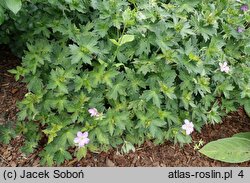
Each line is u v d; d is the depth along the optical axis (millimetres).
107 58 702
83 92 698
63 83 680
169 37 714
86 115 704
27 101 700
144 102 723
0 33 832
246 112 871
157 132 730
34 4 769
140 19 694
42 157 723
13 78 877
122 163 752
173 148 795
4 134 742
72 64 689
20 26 779
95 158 754
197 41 799
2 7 531
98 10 764
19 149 753
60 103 693
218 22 823
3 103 820
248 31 845
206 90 740
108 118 698
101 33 705
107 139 698
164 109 753
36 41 727
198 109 778
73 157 752
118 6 720
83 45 671
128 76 705
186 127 733
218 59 794
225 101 825
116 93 695
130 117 736
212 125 861
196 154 793
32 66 709
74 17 780
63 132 699
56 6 744
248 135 825
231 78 817
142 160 763
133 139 762
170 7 756
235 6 867
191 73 730
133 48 717
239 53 841
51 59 716
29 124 742
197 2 769
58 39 767
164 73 718
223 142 786
